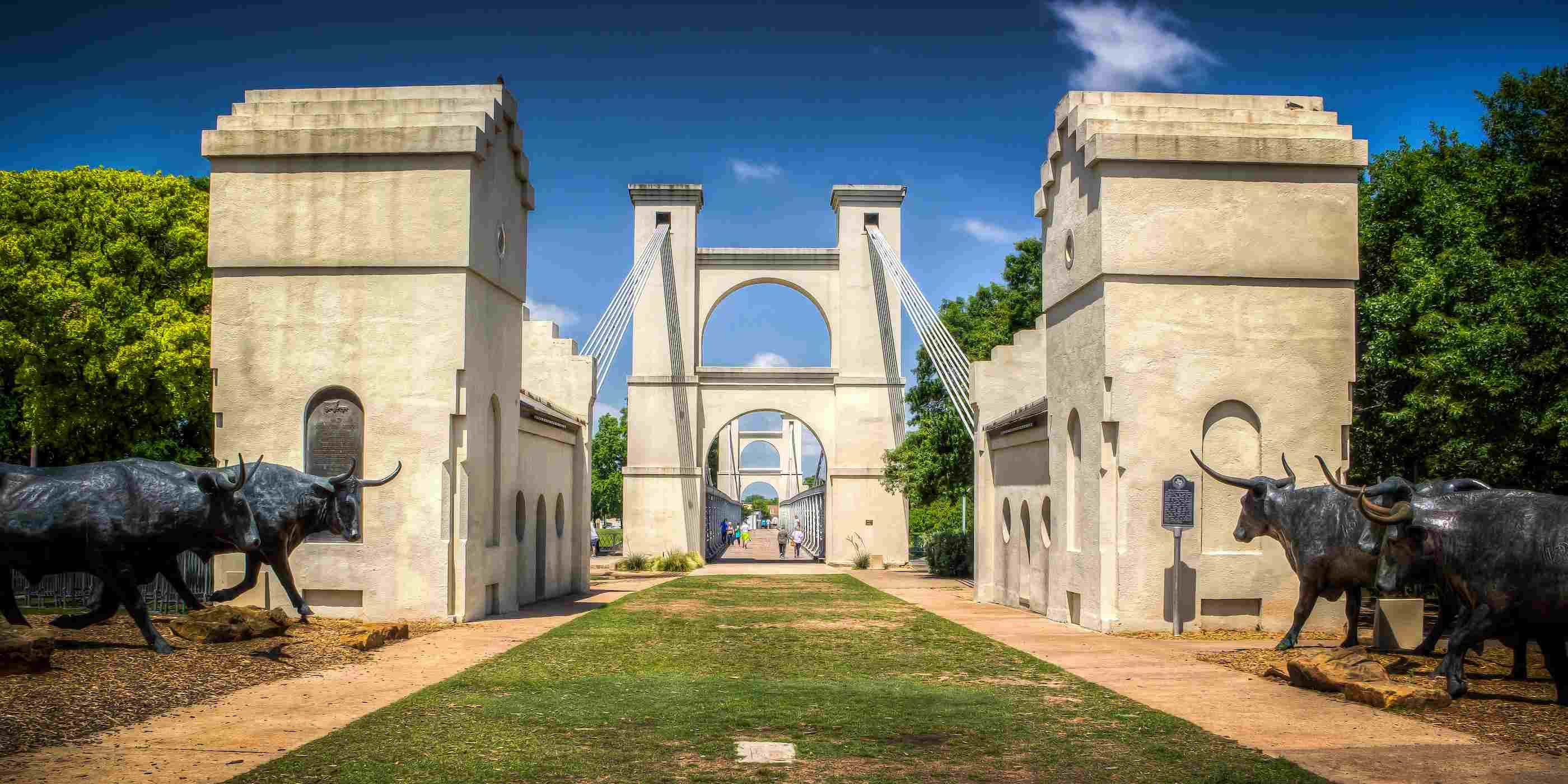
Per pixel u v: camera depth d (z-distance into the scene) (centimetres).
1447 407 1548
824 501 4666
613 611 1936
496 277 1814
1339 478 1603
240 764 709
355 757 731
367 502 1669
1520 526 938
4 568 1138
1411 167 1989
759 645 1422
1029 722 869
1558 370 1487
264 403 1691
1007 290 4031
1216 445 1608
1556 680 944
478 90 1816
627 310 3512
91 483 1124
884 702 961
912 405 3731
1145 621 1580
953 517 4894
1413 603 1305
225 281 1711
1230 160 1611
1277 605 1591
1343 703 970
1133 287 1602
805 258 4394
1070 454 1742
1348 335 1627
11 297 2572
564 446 2356
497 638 1459
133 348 2534
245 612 1304
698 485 4200
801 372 4316
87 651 1109
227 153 1705
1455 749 775
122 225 2744
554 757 738
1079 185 1709
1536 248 1694
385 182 1702
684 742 789
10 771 680
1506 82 1814
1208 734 823
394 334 1688
